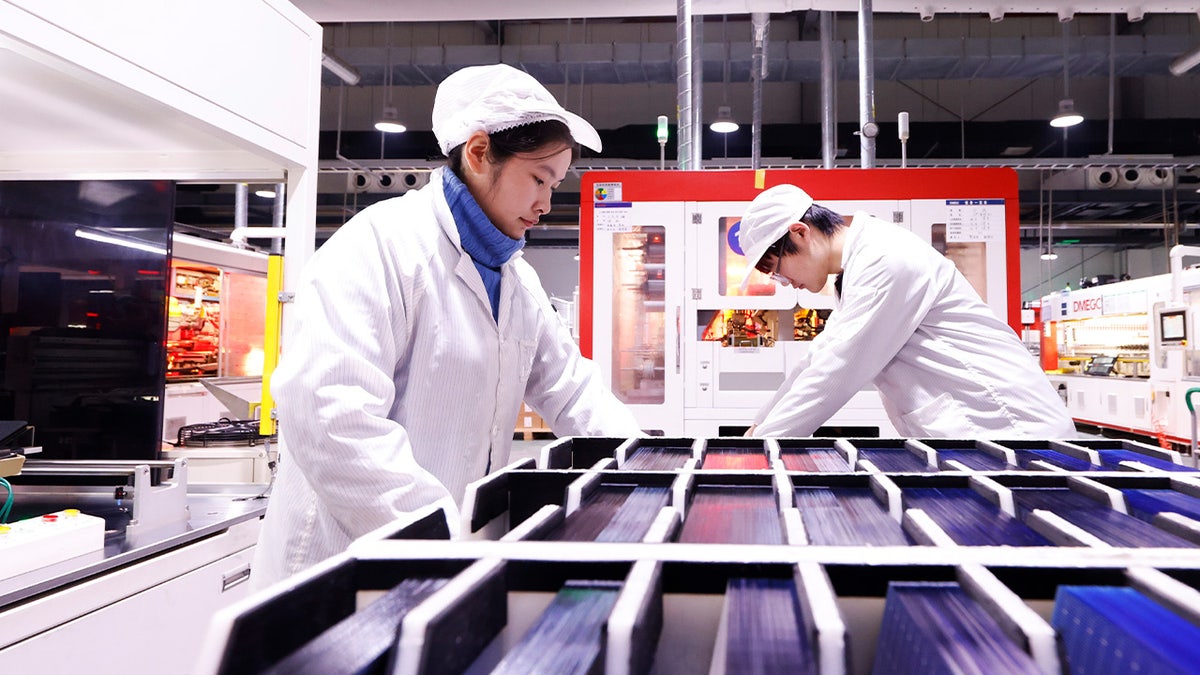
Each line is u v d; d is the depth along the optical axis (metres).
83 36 1.64
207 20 2.03
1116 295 8.68
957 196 3.35
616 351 3.71
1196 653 0.26
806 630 0.31
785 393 1.86
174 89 1.90
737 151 9.52
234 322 6.11
